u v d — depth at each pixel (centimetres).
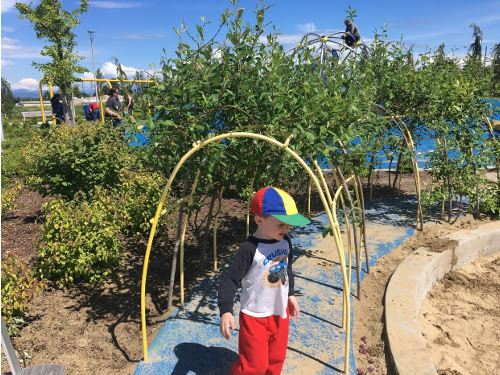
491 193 634
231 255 497
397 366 281
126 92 308
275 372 249
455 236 539
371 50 653
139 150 387
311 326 338
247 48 334
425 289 443
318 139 312
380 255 492
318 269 445
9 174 978
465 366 333
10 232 604
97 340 332
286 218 222
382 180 928
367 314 362
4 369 279
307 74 366
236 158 336
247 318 233
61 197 616
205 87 310
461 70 708
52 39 1595
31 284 361
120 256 474
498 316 411
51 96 1568
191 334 323
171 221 576
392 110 635
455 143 598
